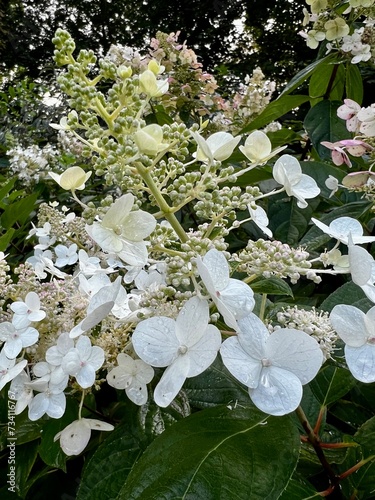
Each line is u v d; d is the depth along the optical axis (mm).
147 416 1382
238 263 1203
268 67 14969
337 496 1412
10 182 2959
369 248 2518
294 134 3174
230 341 946
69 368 1213
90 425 1309
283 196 2682
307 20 3004
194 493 938
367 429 1378
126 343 1374
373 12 2770
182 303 1126
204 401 1403
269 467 988
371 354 954
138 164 1159
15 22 18062
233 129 4855
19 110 8477
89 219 1173
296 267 1157
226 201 1194
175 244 1317
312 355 932
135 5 18156
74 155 4227
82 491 1306
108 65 1154
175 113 4688
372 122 2092
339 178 2551
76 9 18562
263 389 918
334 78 3025
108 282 1496
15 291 1553
